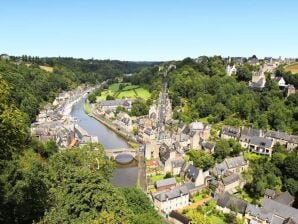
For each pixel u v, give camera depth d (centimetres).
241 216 9981
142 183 12312
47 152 12062
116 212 5175
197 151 14688
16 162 6331
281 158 12662
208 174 12256
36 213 5050
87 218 4875
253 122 17300
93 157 9988
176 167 13125
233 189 11625
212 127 18025
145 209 7725
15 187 5138
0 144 4231
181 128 17912
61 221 4819
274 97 18775
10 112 4247
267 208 9969
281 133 15312
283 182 11881
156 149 15262
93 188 5475
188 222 9319
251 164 13550
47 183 6400
